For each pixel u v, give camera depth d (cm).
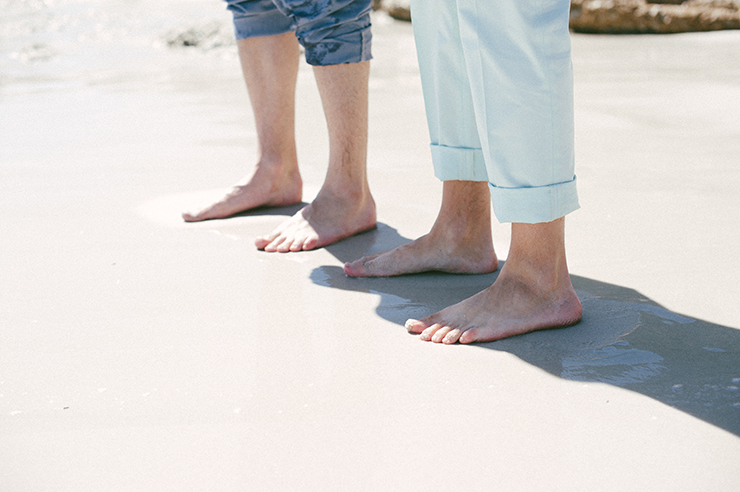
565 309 141
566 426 106
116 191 245
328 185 202
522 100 129
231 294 161
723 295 152
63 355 134
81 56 589
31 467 100
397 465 98
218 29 666
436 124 167
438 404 113
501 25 127
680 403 112
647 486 92
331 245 197
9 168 276
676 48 555
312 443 104
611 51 548
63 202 234
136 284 167
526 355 130
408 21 777
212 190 243
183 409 114
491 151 135
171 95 417
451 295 161
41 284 168
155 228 209
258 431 107
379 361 129
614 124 316
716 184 230
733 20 644
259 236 200
